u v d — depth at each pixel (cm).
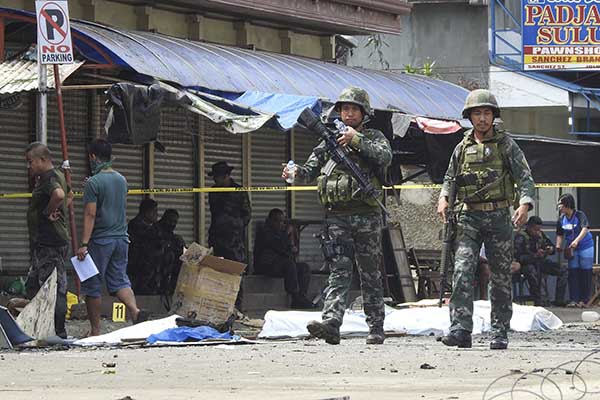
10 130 4331
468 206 2812
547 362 2452
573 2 6906
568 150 5688
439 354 2661
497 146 2800
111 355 2719
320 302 5116
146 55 4191
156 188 4825
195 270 3350
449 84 5800
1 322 2989
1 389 1988
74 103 4469
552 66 6925
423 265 5750
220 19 5319
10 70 3881
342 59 7481
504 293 2838
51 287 3072
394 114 4975
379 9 5909
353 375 2200
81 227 4509
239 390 1933
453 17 7906
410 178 5647
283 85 4641
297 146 5512
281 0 5353
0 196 4122
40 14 3516
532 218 5759
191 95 4044
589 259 5859
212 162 5075
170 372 2283
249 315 4750
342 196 2816
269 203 5378
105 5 4838
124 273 3403
